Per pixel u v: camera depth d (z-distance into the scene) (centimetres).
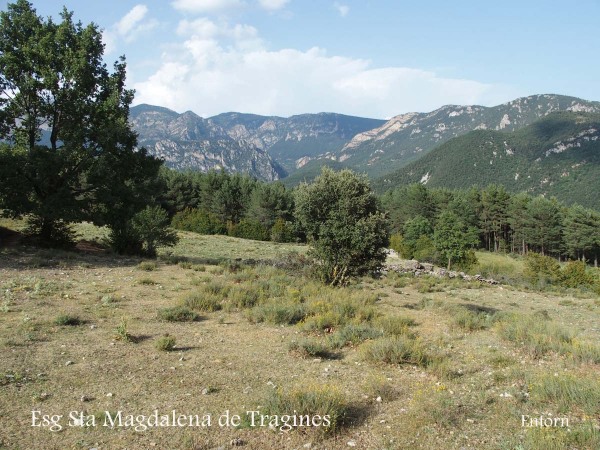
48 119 2458
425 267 4072
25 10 2364
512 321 1277
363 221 1616
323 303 1281
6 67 2238
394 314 1355
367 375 745
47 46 2338
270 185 8412
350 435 517
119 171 2477
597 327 1538
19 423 512
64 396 600
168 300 1343
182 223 6744
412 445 493
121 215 2461
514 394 645
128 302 1277
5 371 670
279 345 920
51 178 2302
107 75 2614
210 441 489
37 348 800
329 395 573
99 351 807
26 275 1580
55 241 2436
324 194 1666
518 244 8706
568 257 8350
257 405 591
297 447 482
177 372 718
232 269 2238
